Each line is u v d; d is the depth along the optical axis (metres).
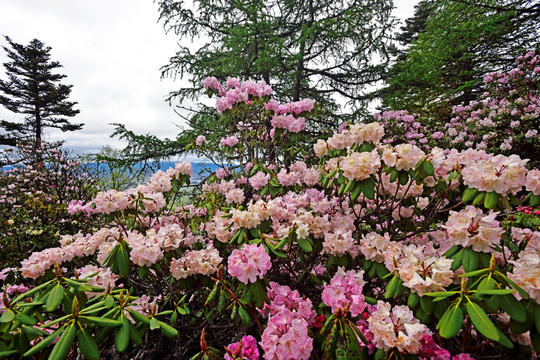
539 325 0.88
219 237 2.01
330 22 6.39
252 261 1.33
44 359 1.28
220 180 3.62
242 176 3.60
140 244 1.64
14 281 2.08
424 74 6.73
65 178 7.34
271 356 1.10
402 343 1.01
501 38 7.66
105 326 1.08
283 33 7.67
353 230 2.05
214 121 6.26
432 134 6.91
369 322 1.13
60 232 4.83
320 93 8.10
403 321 1.10
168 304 2.01
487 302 0.93
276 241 1.70
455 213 1.25
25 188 7.76
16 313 1.08
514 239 1.72
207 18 6.96
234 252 1.39
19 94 19.19
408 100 7.30
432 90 7.54
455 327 0.92
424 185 1.85
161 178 2.48
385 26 6.48
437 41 7.46
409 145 1.59
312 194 2.47
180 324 1.93
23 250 4.02
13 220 4.48
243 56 6.89
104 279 1.53
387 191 2.03
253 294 1.35
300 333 1.14
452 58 8.37
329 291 1.32
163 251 1.79
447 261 1.17
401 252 1.41
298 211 2.02
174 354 1.89
